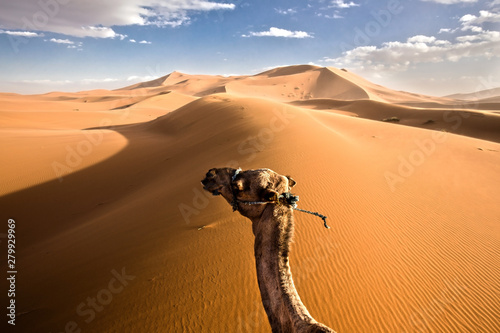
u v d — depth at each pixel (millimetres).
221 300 6664
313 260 7848
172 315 6469
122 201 19500
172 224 11289
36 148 32500
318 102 106750
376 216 10500
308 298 6680
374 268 7695
